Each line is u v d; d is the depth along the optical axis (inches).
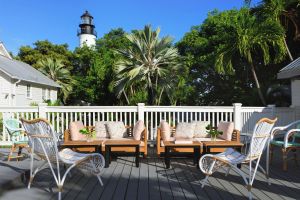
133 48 733.3
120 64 722.2
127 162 253.3
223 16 828.6
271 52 621.3
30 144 183.6
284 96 595.5
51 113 341.1
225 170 219.1
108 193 167.5
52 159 170.4
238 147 232.7
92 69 956.6
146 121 335.6
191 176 205.5
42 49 1288.1
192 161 256.2
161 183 187.8
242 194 164.6
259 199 156.2
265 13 556.7
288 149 224.8
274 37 524.1
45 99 889.5
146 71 704.4
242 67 687.7
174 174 211.3
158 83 721.6
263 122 166.4
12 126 264.4
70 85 1087.0
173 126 307.3
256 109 362.9
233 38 551.2
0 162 240.8
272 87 605.9
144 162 253.3
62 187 177.2
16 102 711.1
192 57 826.2
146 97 716.0
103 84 895.1
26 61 1246.3
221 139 258.4
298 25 569.9
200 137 282.8
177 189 174.6
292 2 538.0
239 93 729.0
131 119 341.4
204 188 175.9
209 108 333.7
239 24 545.0
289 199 155.8
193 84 818.2
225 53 559.8
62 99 1096.8
